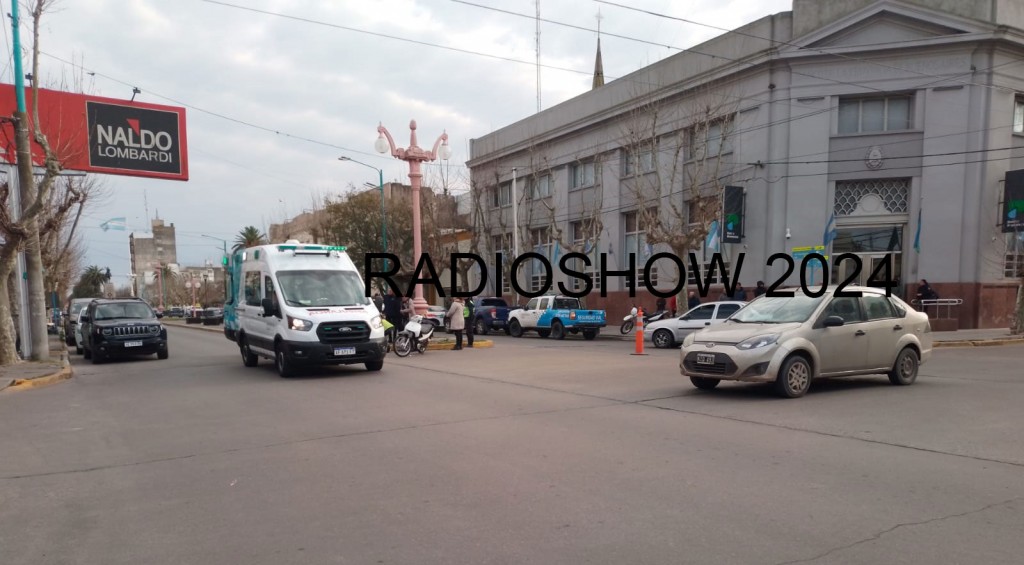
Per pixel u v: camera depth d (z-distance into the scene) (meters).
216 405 9.48
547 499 4.85
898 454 5.90
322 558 3.87
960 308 20.69
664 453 6.09
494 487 5.17
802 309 9.43
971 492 4.82
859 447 6.17
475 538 4.13
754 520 4.33
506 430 7.23
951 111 20.62
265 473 5.74
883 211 21.62
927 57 20.84
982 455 5.82
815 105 21.83
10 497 5.21
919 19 20.70
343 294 13.20
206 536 4.27
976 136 20.55
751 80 22.98
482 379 11.84
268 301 12.72
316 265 13.50
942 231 20.78
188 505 4.92
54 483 5.58
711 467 5.59
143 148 19.41
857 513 4.43
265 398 10.02
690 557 3.77
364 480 5.44
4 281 14.81
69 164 18.02
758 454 5.98
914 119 21.14
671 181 23.31
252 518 4.59
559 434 6.97
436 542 4.07
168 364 16.16
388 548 4.00
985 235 20.73
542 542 4.04
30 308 15.95
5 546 4.17
